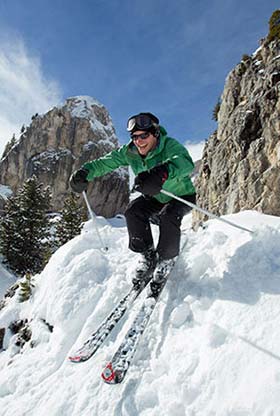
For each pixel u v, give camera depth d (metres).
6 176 51.31
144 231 3.17
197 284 2.87
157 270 3.04
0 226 22.92
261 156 8.71
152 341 2.48
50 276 4.71
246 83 12.66
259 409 1.56
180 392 1.92
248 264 2.75
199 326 2.37
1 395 2.85
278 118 8.32
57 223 25.41
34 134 51.28
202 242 3.88
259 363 1.79
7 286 20.11
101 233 5.47
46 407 2.31
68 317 3.44
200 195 14.48
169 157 2.83
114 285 3.62
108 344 2.67
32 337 3.79
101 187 49.50
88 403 2.14
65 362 2.78
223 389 1.79
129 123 2.92
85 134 52.16
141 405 1.96
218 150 12.84
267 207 7.80
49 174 48.03
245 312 2.21
